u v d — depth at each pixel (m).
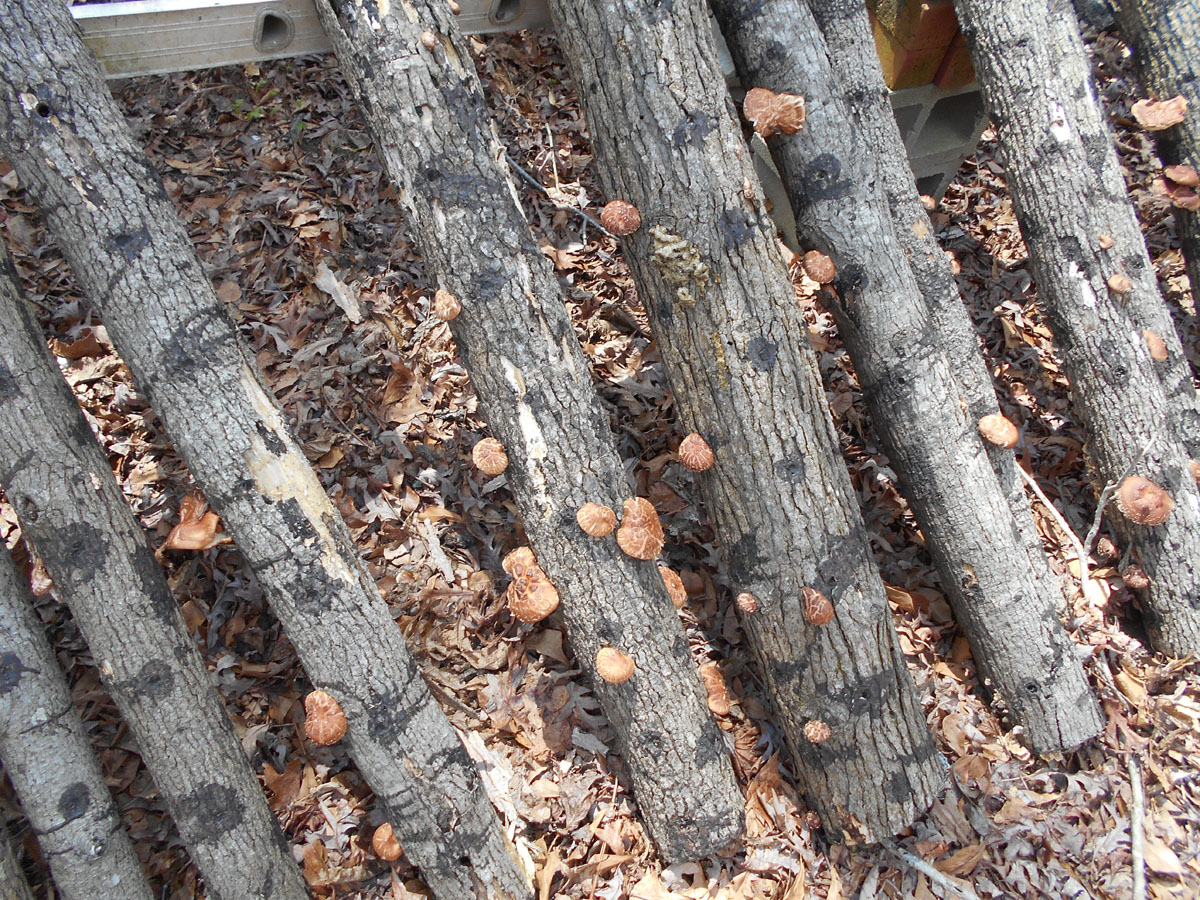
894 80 4.71
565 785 3.38
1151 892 3.19
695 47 2.89
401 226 4.84
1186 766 3.54
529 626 3.74
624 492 3.10
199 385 2.72
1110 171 3.93
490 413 3.04
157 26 3.13
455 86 2.89
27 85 2.59
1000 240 5.64
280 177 4.87
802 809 3.43
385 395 4.25
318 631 2.80
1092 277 3.94
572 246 5.05
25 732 2.71
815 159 3.43
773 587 3.11
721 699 3.31
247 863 2.87
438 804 2.92
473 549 3.96
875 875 3.24
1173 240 5.59
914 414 3.54
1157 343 3.97
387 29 2.80
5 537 3.56
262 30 3.31
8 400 2.70
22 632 2.79
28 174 2.66
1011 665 3.57
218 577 3.66
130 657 2.78
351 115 5.22
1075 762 3.62
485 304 2.90
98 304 2.75
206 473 2.75
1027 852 3.28
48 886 3.07
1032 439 4.78
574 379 3.02
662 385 4.60
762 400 2.99
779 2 3.35
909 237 4.00
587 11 2.87
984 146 6.13
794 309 3.11
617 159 3.01
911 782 3.22
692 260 2.92
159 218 2.77
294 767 3.34
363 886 3.14
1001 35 3.93
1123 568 4.11
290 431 2.91
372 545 3.84
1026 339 5.16
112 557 2.79
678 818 3.14
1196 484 3.96
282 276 4.56
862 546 3.18
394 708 2.87
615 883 3.18
